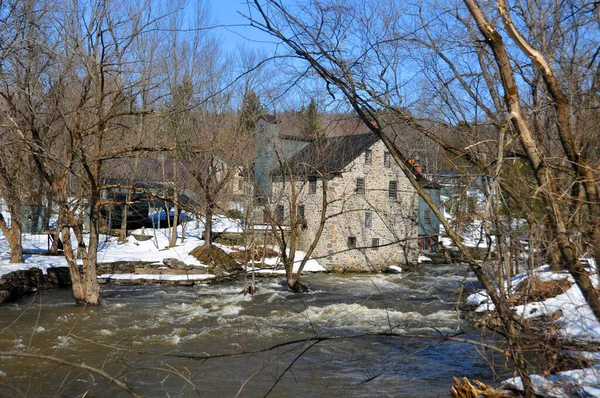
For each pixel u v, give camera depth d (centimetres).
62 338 1561
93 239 2056
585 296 541
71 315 1888
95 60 1744
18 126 1733
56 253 3058
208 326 1794
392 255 3666
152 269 2941
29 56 1783
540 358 597
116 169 3109
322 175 2569
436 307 2084
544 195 537
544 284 592
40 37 1806
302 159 3089
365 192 3612
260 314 2025
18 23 1750
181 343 1559
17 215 2536
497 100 830
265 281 2934
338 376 1264
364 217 3612
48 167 1908
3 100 1947
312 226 3625
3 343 1484
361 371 1298
